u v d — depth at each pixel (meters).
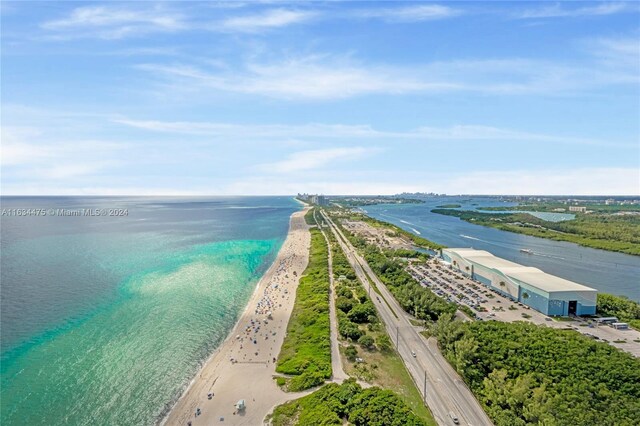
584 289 107.56
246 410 63.81
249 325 101.06
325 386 67.12
